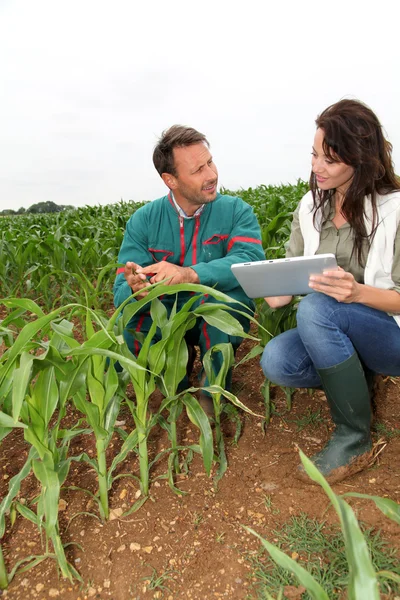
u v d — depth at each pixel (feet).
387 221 5.18
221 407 6.54
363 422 5.44
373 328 5.30
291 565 2.72
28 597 4.38
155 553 4.77
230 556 4.67
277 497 5.40
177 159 6.27
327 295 5.28
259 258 7.04
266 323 6.91
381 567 4.29
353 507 5.11
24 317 12.60
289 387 6.88
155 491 5.61
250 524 5.05
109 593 4.39
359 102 4.93
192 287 4.59
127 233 7.37
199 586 4.39
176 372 5.53
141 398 5.19
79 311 5.41
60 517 5.29
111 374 4.89
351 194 5.15
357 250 5.55
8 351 4.38
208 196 6.56
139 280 6.13
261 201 23.80
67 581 4.52
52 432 4.63
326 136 4.91
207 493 5.54
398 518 3.21
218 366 6.64
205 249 7.11
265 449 6.29
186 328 5.44
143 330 7.14
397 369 5.75
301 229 6.08
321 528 4.90
